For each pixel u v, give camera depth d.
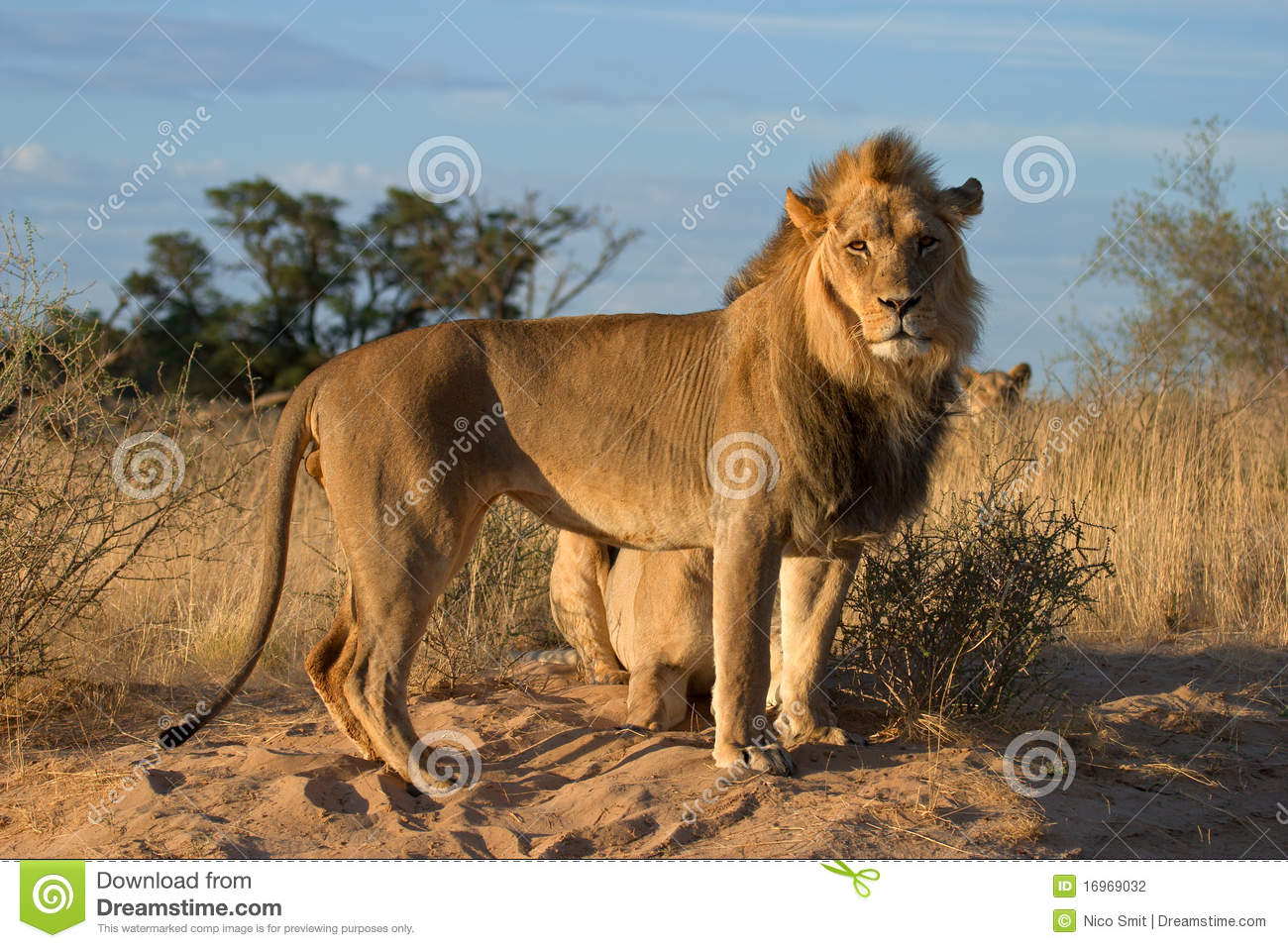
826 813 4.66
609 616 6.91
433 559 5.40
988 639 5.79
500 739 5.93
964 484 8.81
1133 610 8.03
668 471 5.46
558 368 5.55
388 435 5.38
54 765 5.73
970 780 4.99
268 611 5.45
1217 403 10.59
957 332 5.31
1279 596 8.12
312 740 5.98
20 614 6.39
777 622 6.11
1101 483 9.37
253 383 8.87
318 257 26.67
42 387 6.68
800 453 5.19
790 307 5.30
